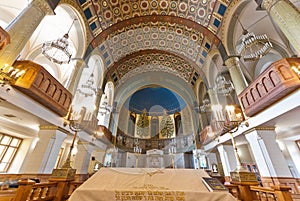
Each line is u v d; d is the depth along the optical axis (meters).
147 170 1.63
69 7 6.46
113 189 1.41
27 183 2.53
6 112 5.50
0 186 5.14
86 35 7.34
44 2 5.11
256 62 10.40
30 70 4.59
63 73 11.30
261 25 8.16
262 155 5.57
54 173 3.13
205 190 1.46
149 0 7.39
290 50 8.24
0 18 7.65
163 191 1.41
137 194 1.39
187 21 7.29
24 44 4.53
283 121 5.36
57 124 6.07
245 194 2.88
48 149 5.87
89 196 1.38
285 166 5.21
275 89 4.52
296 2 6.25
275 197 2.79
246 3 6.77
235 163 4.48
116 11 7.36
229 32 7.54
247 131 6.26
